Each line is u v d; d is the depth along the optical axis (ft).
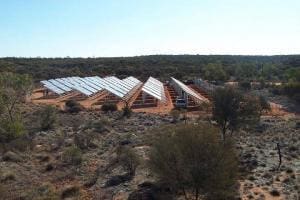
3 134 170.81
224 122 163.73
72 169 140.87
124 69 634.84
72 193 116.57
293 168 141.18
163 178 101.14
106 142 183.42
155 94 309.83
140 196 110.52
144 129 212.64
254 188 119.75
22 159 150.51
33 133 198.49
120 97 314.35
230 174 100.48
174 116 242.78
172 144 100.12
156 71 628.28
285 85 362.33
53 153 162.81
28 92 303.48
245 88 416.05
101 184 125.29
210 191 98.02
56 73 555.28
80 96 352.28
